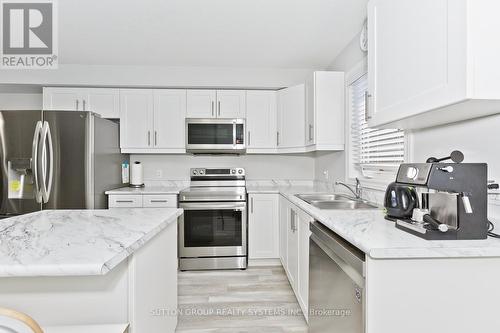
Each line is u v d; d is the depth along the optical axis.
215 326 2.07
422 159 1.67
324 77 2.79
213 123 3.46
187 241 3.20
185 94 3.50
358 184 2.42
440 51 1.01
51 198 2.76
